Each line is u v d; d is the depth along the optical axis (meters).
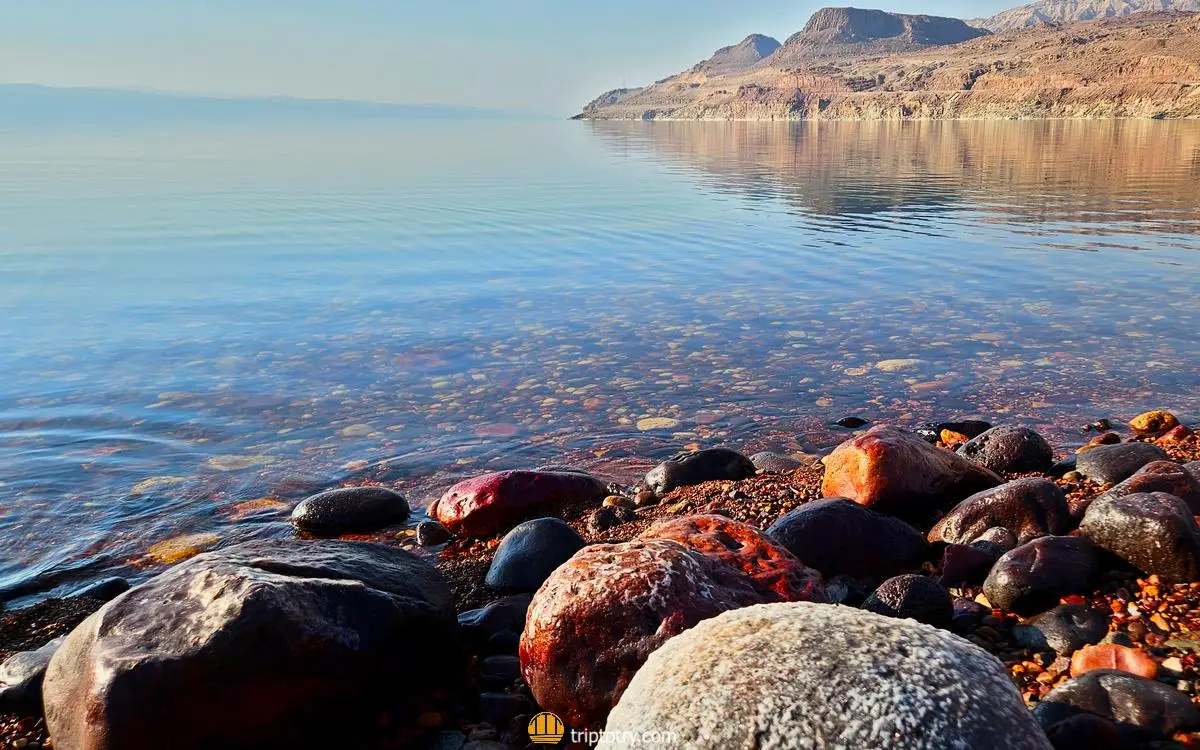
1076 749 3.01
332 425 8.31
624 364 10.25
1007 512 5.24
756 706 2.34
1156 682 3.33
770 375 9.79
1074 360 10.08
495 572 5.24
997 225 21.52
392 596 3.88
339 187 34.19
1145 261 16.05
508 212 25.67
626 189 32.97
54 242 19.78
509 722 3.74
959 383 9.41
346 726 3.61
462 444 7.89
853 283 14.81
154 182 36.28
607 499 6.50
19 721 3.87
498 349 10.89
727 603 3.64
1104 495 4.79
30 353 10.68
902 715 2.25
